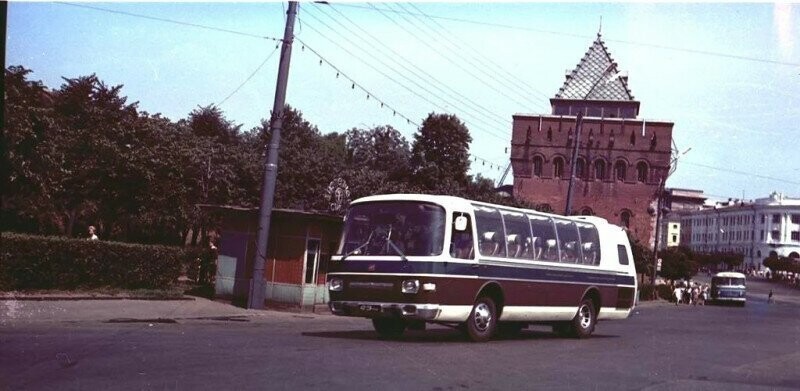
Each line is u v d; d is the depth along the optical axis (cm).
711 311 4906
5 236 1753
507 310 1496
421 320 1336
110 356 948
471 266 1393
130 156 2961
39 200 2628
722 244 15950
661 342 1762
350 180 4562
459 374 955
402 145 7762
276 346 1142
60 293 1859
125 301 1908
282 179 4941
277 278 2294
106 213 3061
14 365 848
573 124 7381
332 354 1069
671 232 16938
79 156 2952
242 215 2327
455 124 5703
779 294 9844
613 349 1466
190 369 869
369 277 1362
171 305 1959
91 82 3428
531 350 1332
